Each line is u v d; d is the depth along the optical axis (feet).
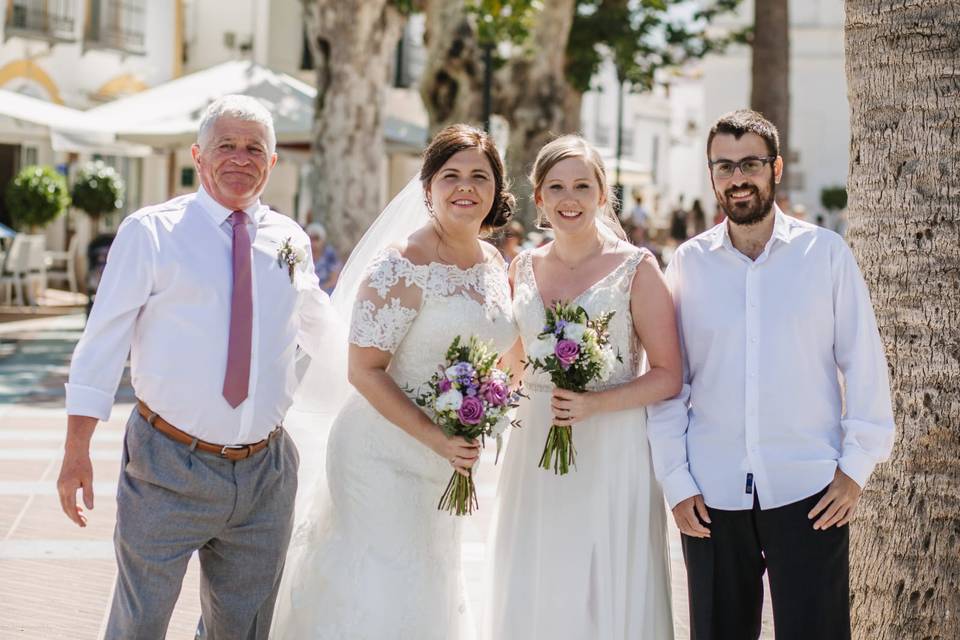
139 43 76.69
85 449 11.12
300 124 47.37
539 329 12.84
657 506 12.86
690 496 11.84
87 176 60.75
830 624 11.43
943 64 12.21
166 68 81.05
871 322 11.52
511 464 13.21
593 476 12.64
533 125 55.16
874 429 11.34
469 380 11.83
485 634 13.39
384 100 49.96
